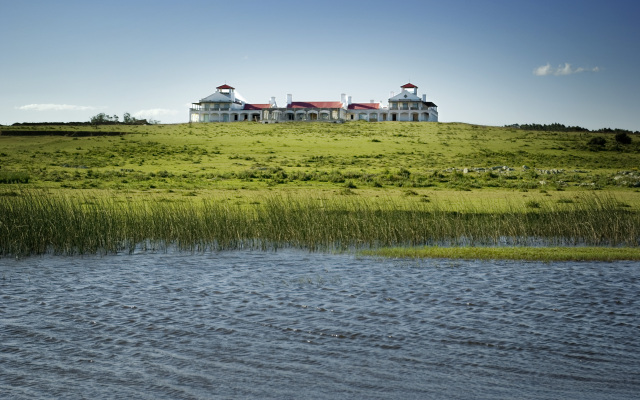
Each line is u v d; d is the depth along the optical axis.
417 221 26.66
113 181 49.31
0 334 13.61
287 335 13.55
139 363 12.01
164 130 104.50
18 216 24.34
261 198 38.78
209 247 24.78
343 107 138.50
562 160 77.31
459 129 110.88
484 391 10.79
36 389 10.86
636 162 76.81
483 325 14.13
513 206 35.41
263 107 140.88
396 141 92.00
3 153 71.12
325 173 57.06
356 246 24.67
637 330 13.78
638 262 21.14
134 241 24.48
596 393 10.71
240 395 10.66
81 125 117.31
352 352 12.54
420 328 13.97
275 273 19.66
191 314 15.09
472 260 21.61
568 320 14.48
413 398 10.53
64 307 15.70
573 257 21.70
